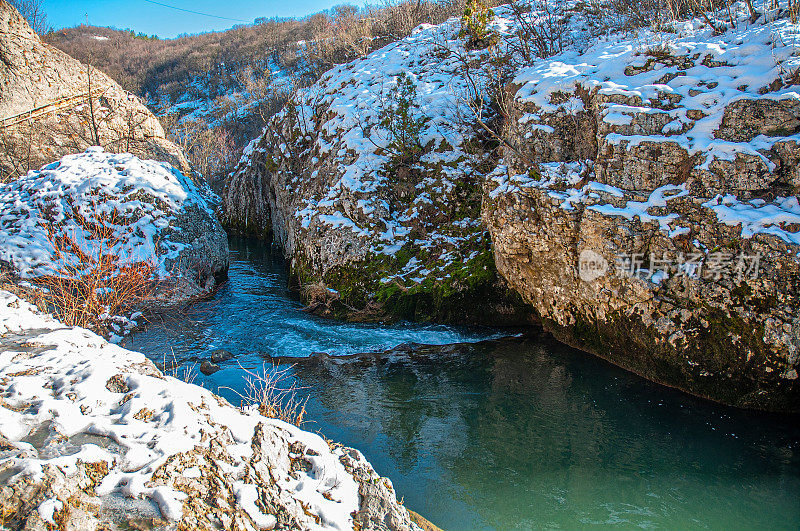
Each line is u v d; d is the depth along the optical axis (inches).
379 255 415.2
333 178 466.3
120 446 117.7
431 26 673.6
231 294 462.6
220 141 1433.3
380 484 141.2
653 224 257.6
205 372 302.7
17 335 174.7
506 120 395.2
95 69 861.2
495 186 350.6
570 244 294.0
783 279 220.7
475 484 204.2
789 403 234.5
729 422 237.6
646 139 263.3
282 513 117.7
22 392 132.6
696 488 198.1
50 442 116.0
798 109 227.8
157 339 351.6
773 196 233.1
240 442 131.5
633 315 275.1
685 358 256.5
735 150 237.6
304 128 593.0
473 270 382.3
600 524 180.9
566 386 281.1
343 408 264.2
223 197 919.7
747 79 253.3
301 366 315.9
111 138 820.0
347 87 578.6
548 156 324.5
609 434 235.3
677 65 289.1
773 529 176.6
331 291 406.0
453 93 498.0
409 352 334.0
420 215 432.5
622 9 454.3
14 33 719.1
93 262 364.2
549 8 580.1
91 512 100.1
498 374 299.7
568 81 319.6
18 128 706.2
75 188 395.9
